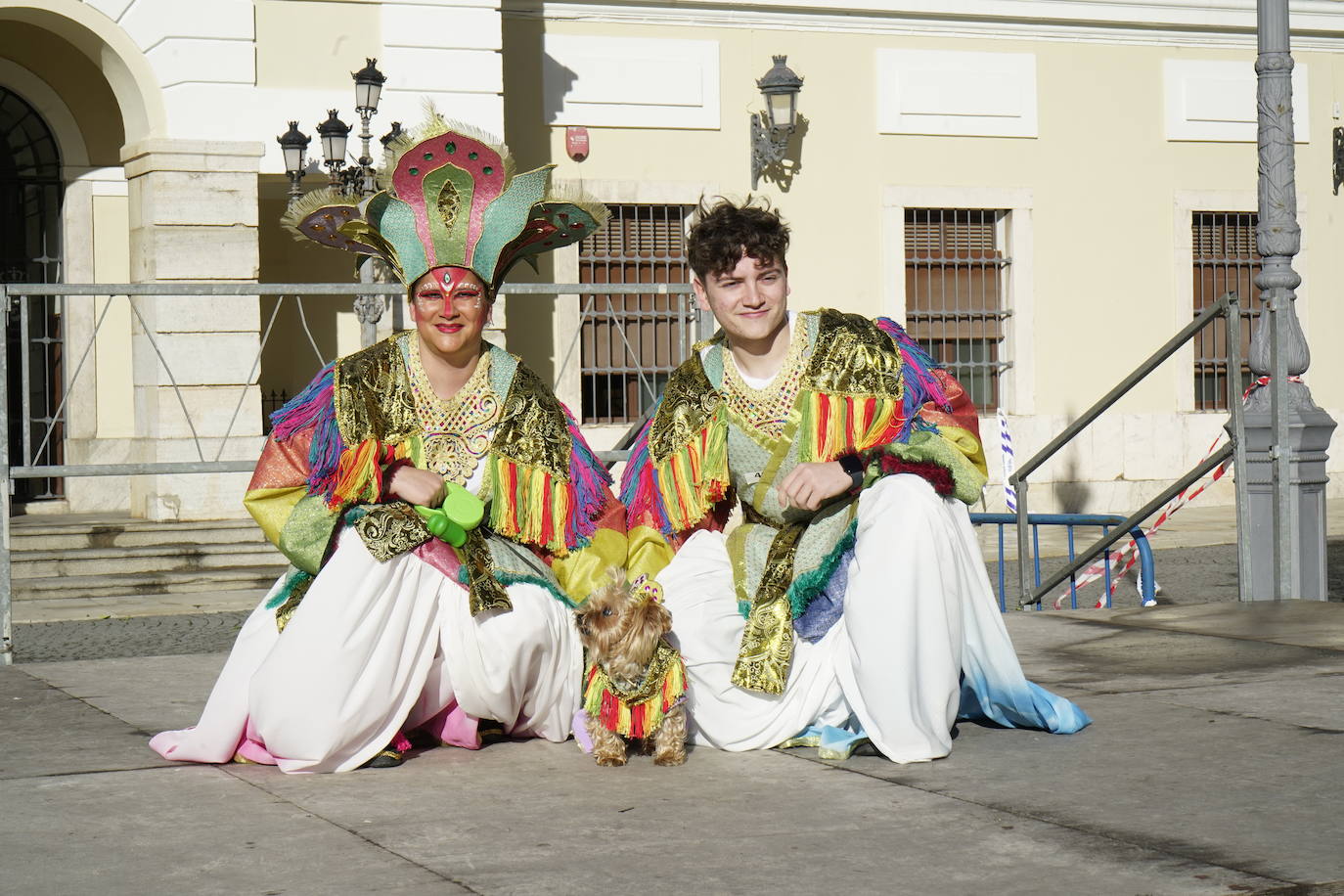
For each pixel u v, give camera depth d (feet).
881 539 15.80
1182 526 56.24
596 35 56.29
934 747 15.61
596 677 15.84
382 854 12.78
